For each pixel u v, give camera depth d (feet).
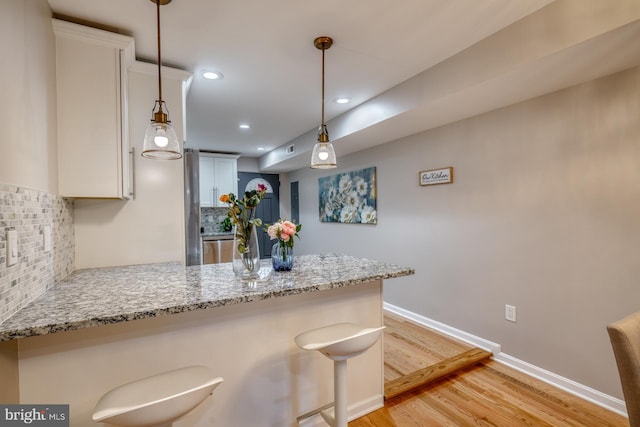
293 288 4.69
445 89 7.13
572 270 6.72
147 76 6.75
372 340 4.64
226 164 18.08
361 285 6.19
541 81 6.36
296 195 19.62
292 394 5.45
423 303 10.52
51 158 4.93
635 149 5.81
